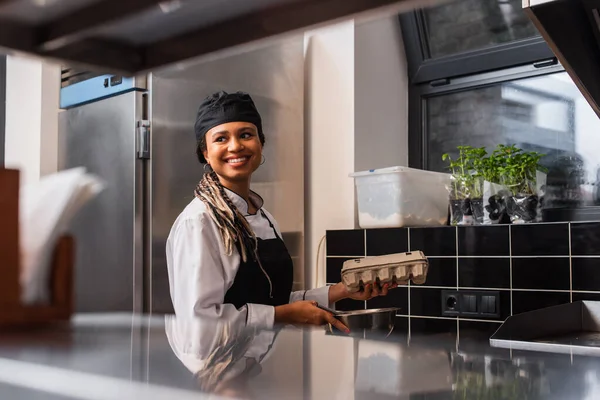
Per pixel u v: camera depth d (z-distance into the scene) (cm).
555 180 245
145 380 31
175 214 227
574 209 237
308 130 273
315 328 51
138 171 221
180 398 28
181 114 230
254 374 33
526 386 32
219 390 30
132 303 218
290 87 265
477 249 222
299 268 266
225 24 37
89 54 39
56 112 265
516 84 256
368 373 34
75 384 31
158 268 221
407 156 281
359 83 261
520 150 233
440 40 269
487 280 220
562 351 44
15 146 271
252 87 252
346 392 30
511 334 155
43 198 39
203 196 175
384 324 132
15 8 34
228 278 169
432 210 250
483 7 256
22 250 39
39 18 35
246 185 186
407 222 242
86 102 244
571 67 124
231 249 168
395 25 277
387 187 242
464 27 262
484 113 264
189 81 232
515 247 215
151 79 222
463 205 234
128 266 220
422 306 233
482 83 261
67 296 40
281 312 158
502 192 227
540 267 210
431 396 30
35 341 39
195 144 234
